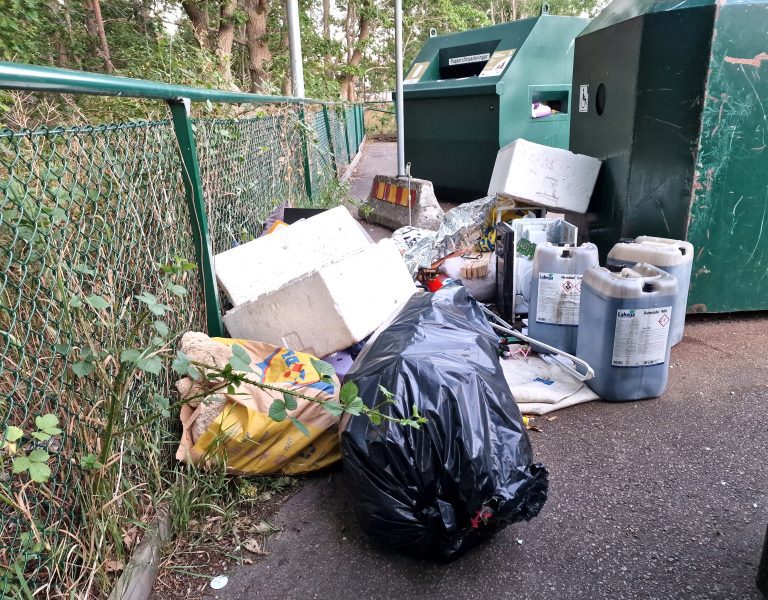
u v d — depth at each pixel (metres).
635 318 3.05
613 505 2.39
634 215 4.36
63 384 1.82
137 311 2.35
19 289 1.63
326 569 2.09
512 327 4.07
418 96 8.88
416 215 6.85
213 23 14.91
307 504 2.41
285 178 5.54
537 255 3.69
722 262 4.10
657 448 2.78
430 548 2.06
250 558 2.15
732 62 3.74
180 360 1.92
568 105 8.12
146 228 2.42
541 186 4.84
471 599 1.95
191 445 2.37
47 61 9.44
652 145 4.13
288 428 2.41
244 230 3.86
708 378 3.45
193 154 2.72
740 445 2.78
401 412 2.05
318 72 16.97
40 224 1.73
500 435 2.10
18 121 2.16
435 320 2.67
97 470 1.88
